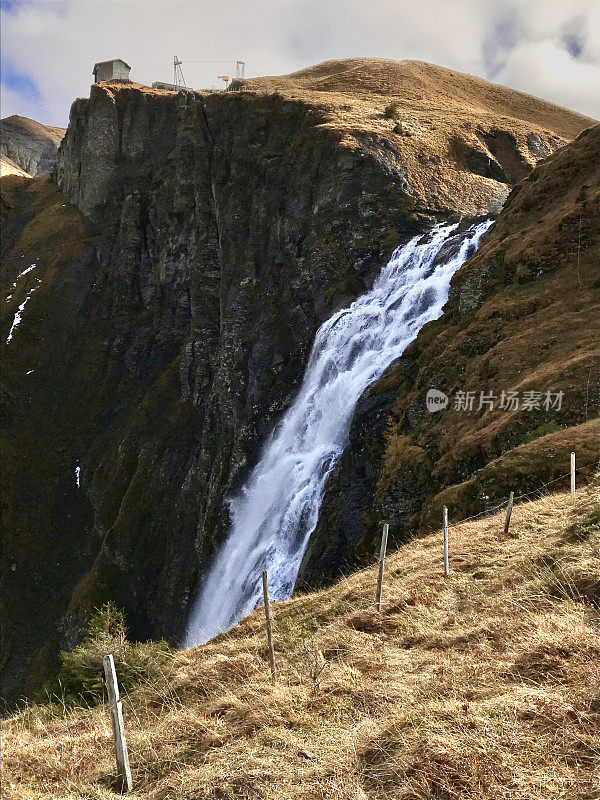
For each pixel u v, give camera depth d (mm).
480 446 30312
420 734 6840
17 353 101750
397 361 49875
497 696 7203
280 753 7746
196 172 91000
